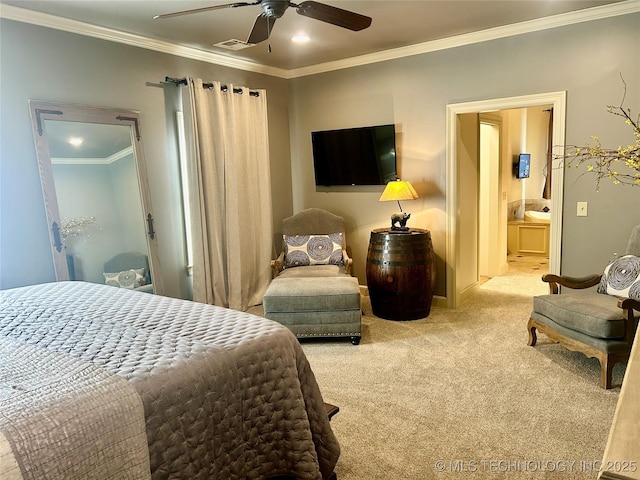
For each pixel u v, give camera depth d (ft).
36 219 10.51
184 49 13.60
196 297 13.88
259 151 15.76
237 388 5.30
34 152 10.42
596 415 8.13
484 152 18.65
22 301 7.55
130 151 12.28
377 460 7.08
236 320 6.50
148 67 12.80
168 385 4.65
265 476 5.69
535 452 7.13
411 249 13.37
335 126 16.63
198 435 4.82
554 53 12.19
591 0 10.78
